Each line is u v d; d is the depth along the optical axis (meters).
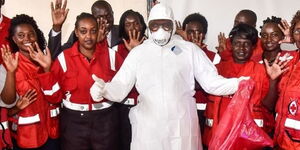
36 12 4.13
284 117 2.52
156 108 2.57
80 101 2.79
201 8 4.25
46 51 2.73
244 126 2.60
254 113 2.71
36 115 2.76
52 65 2.78
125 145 3.12
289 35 2.76
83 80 2.77
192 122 2.63
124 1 4.26
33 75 2.75
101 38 3.01
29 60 2.78
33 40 2.80
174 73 2.60
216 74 2.69
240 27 2.79
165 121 2.56
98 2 3.40
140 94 2.65
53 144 2.92
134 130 2.68
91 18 2.80
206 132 2.91
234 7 4.22
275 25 2.95
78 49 2.85
